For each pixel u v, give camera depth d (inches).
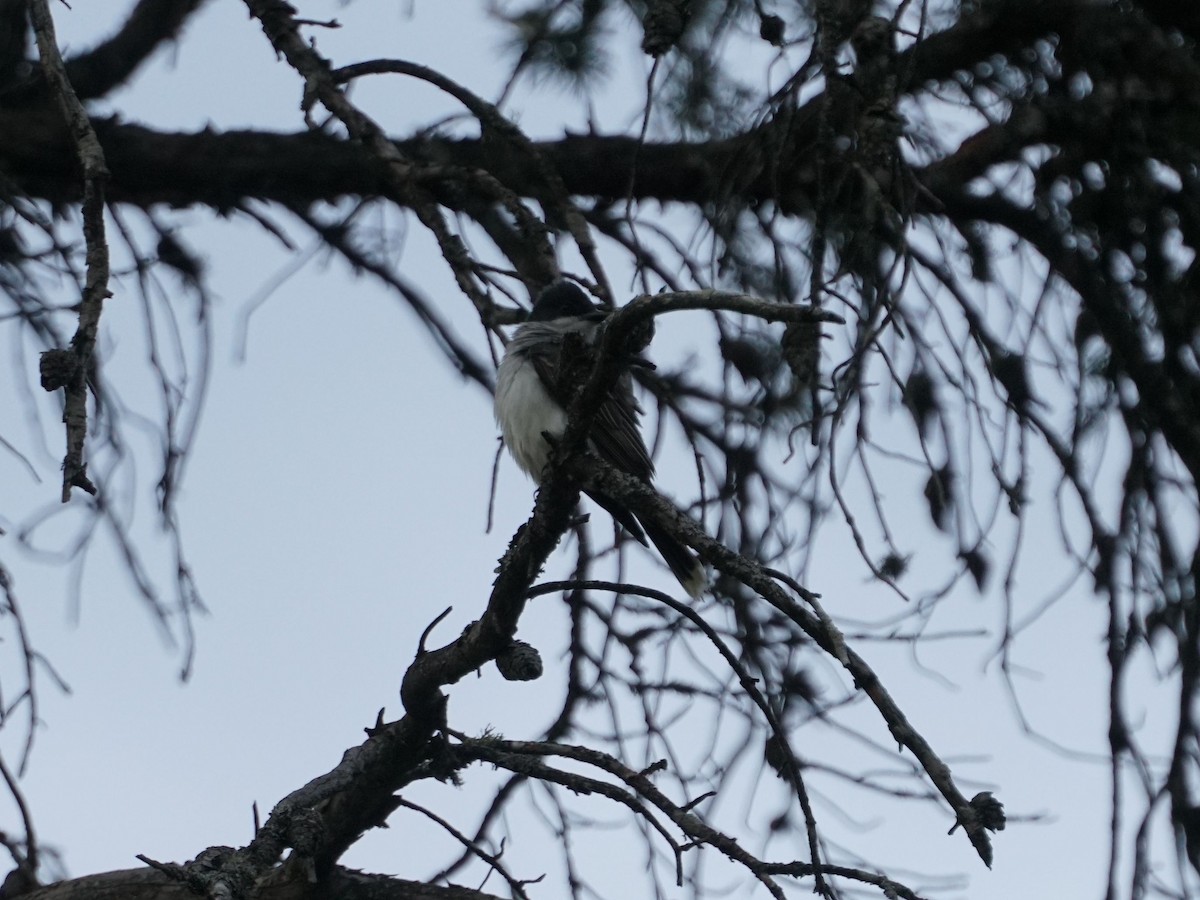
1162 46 401.7
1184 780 361.7
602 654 428.1
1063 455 401.7
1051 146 428.1
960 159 438.6
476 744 318.0
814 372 338.0
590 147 456.1
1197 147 408.8
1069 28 407.2
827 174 362.0
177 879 269.1
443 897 335.0
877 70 346.6
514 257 432.5
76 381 263.7
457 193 378.0
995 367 412.5
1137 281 405.1
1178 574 391.5
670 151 454.6
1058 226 415.2
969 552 395.5
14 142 457.7
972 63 425.4
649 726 409.1
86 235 287.0
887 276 331.9
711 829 285.7
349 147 462.9
